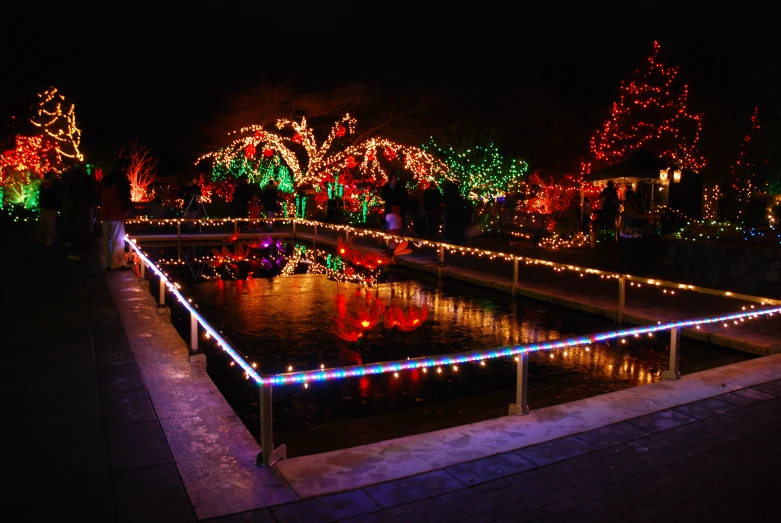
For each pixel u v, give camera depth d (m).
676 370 6.22
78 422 4.93
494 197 27.03
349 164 27.89
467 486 3.95
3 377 6.01
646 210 18.56
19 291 10.27
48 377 6.02
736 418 5.10
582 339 5.44
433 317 10.15
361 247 18.58
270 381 4.20
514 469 4.18
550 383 7.02
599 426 4.91
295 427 5.77
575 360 7.87
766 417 5.12
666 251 13.85
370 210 28.38
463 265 14.80
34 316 8.54
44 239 17.39
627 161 18.45
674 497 3.83
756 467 4.24
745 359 7.83
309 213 32.12
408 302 11.38
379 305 9.03
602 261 15.27
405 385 6.89
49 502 3.70
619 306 9.82
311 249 19.70
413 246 18.28
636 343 8.62
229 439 4.65
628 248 14.02
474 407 6.27
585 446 4.54
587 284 12.24
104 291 10.38
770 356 6.95
